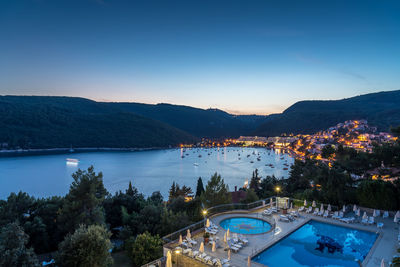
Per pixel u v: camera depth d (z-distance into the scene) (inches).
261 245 760.3
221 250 725.3
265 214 1037.2
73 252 668.7
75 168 7421.3
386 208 1013.2
